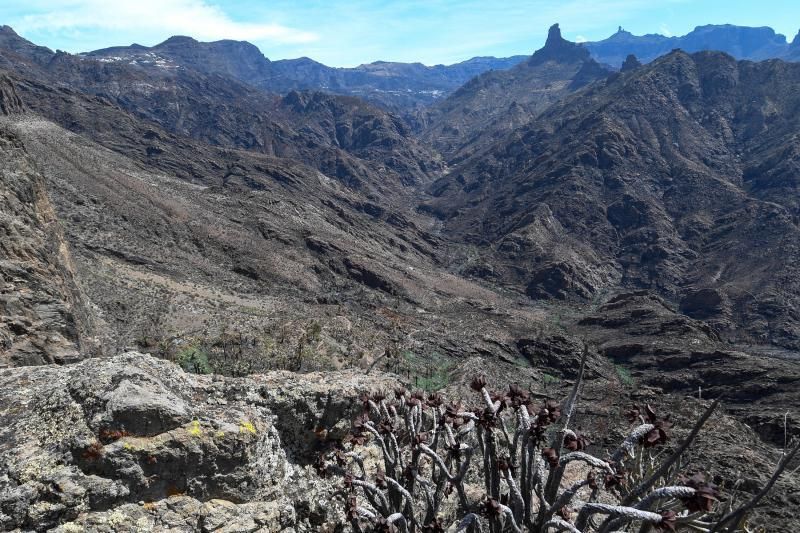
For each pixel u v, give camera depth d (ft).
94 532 17.33
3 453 18.71
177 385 23.11
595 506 14.16
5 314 63.82
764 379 263.08
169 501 18.93
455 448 17.97
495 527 16.37
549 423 16.30
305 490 22.75
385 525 16.90
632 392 175.01
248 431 21.16
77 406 20.01
